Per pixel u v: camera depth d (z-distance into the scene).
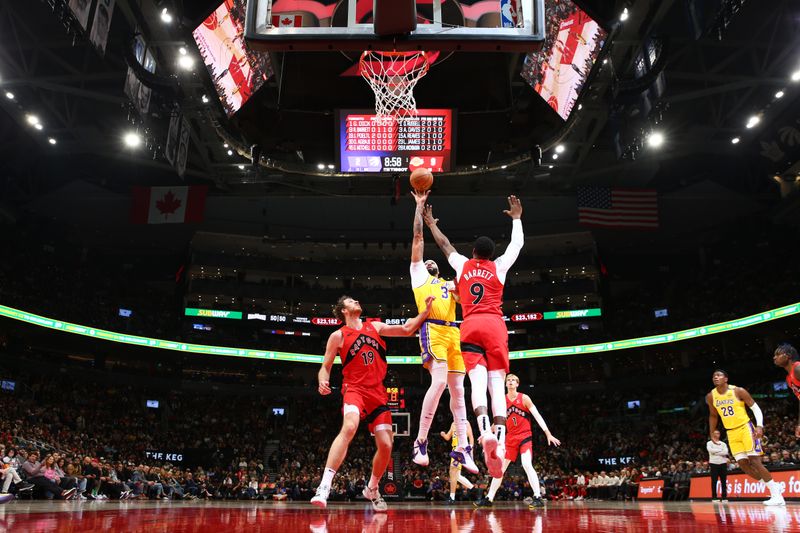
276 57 24.66
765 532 3.17
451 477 13.72
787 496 13.70
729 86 32.84
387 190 39.88
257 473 38.75
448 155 26.58
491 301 6.29
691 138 39.25
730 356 45.88
